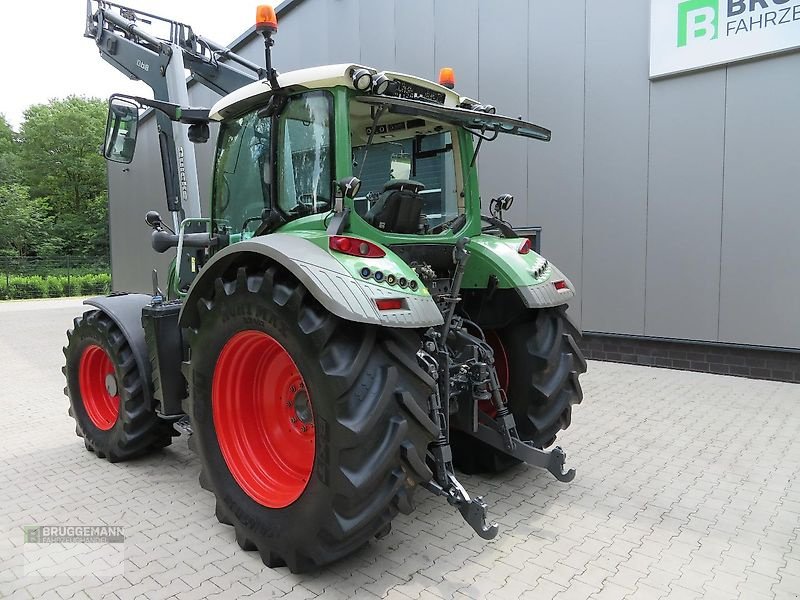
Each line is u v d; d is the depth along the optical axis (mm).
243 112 3287
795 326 5621
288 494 2643
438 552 2725
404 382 2400
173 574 2570
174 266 4238
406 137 3682
